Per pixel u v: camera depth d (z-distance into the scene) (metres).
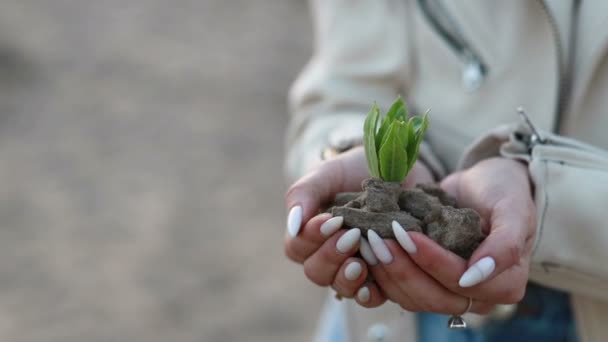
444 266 1.28
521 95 1.47
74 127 5.01
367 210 1.31
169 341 2.98
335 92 1.57
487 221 1.33
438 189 1.35
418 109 1.54
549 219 1.37
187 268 3.48
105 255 3.56
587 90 1.43
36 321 3.08
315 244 1.31
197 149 4.77
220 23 7.23
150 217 3.93
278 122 5.29
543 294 1.48
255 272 3.46
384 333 1.53
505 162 1.38
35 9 7.07
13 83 5.58
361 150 1.40
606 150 1.42
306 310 3.20
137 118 5.19
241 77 6.06
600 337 1.42
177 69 6.12
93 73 5.91
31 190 4.17
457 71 1.51
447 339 1.51
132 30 6.84
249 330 3.06
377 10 1.56
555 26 1.42
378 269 1.31
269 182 4.38
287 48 6.77
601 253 1.37
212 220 3.92
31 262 3.50
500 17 1.48
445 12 1.51
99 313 3.14
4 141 4.77
